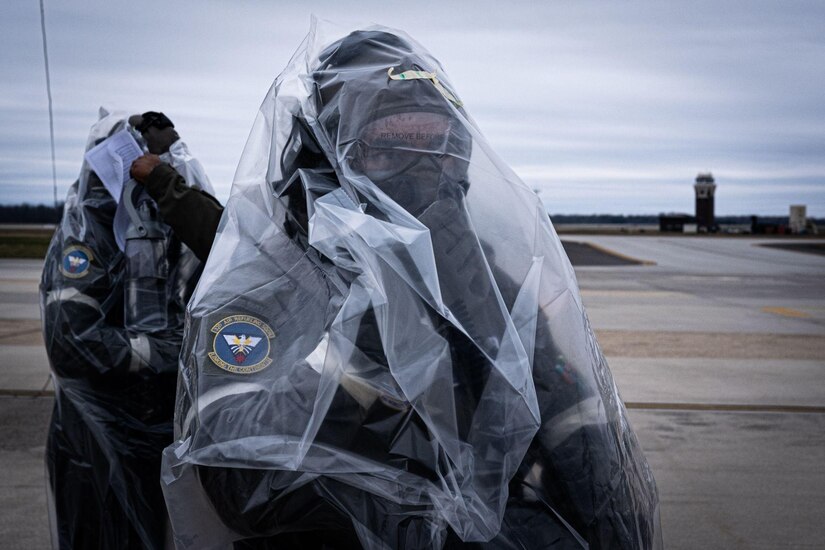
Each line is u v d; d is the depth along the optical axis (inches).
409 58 60.8
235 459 48.5
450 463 49.9
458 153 57.7
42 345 285.3
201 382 50.8
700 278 679.7
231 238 58.5
